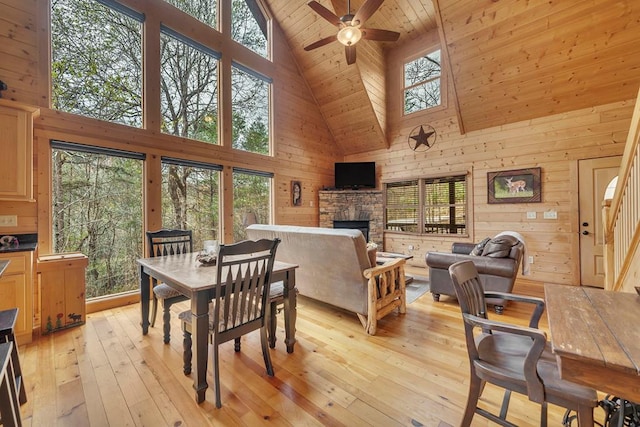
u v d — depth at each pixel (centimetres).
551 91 406
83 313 271
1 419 106
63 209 304
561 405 101
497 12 374
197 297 161
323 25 502
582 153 401
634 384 78
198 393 160
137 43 360
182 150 395
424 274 485
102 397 165
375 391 172
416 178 573
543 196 431
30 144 247
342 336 247
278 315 298
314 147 626
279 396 167
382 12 497
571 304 123
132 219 351
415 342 236
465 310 130
